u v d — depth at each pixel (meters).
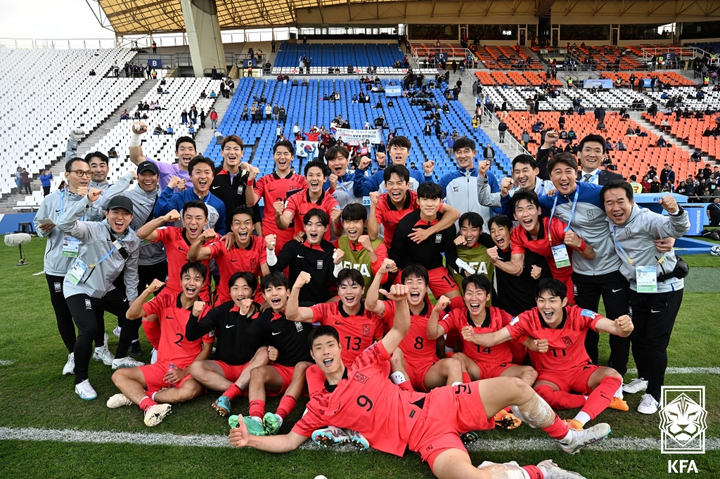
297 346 3.41
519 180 4.26
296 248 3.88
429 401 2.69
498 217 3.72
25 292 6.30
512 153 18.47
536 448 2.77
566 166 3.44
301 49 31.55
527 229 3.62
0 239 11.35
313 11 32.16
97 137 19.25
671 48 30.94
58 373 3.83
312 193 4.30
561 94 24.52
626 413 3.12
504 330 3.31
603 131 20.25
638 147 18.88
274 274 3.40
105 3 26.30
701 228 9.62
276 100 23.22
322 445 2.83
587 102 23.69
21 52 26.34
